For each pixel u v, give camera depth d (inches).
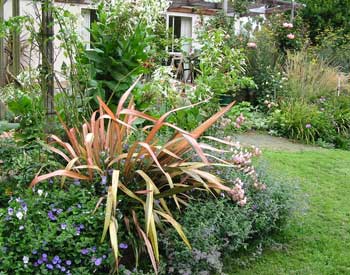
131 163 103.2
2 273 84.8
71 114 127.5
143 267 98.4
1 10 186.9
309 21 469.4
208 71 160.1
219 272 101.2
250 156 132.3
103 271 93.7
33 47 137.3
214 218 106.3
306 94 294.2
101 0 146.8
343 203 151.7
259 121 274.2
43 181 104.0
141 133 121.9
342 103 282.5
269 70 303.6
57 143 119.1
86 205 95.4
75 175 98.7
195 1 432.8
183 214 109.6
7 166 116.7
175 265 98.3
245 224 109.6
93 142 105.0
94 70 141.6
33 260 88.1
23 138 124.8
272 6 449.7
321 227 132.9
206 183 108.0
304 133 255.4
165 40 176.4
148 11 143.9
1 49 195.8
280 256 116.2
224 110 110.3
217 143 142.0
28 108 127.3
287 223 125.2
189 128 145.9
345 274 108.4
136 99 148.1
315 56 345.4
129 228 98.0
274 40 348.2
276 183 126.8
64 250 89.7
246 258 113.6
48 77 133.2
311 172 185.5
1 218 92.7
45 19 131.3
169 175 98.7
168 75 153.2
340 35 424.5
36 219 92.4
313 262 113.6
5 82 196.9
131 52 146.4
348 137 261.4
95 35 146.9
